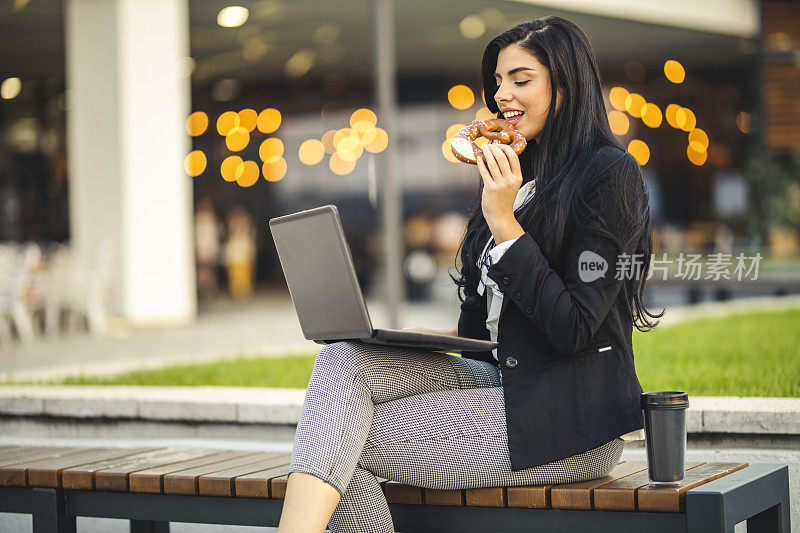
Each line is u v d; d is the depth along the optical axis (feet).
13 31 59.26
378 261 76.69
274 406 16.88
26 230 76.48
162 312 49.03
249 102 86.69
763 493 10.53
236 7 55.31
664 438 9.95
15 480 12.19
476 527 10.42
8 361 34.22
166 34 49.19
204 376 23.29
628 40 69.00
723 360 22.43
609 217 9.85
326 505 9.54
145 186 48.65
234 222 73.10
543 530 10.16
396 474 10.28
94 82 48.67
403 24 61.57
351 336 10.18
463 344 10.25
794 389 17.24
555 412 10.05
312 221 10.15
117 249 48.34
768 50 65.67
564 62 10.55
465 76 83.92
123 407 18.12
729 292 48.08
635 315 10.85
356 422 9.91
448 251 77.66
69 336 44.11
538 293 9.76
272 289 80.12
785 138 65.98
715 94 88.38
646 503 9.66
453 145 10.46
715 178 90.27
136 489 11.59
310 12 57.31
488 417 10.28
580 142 10.46
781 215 71.72
